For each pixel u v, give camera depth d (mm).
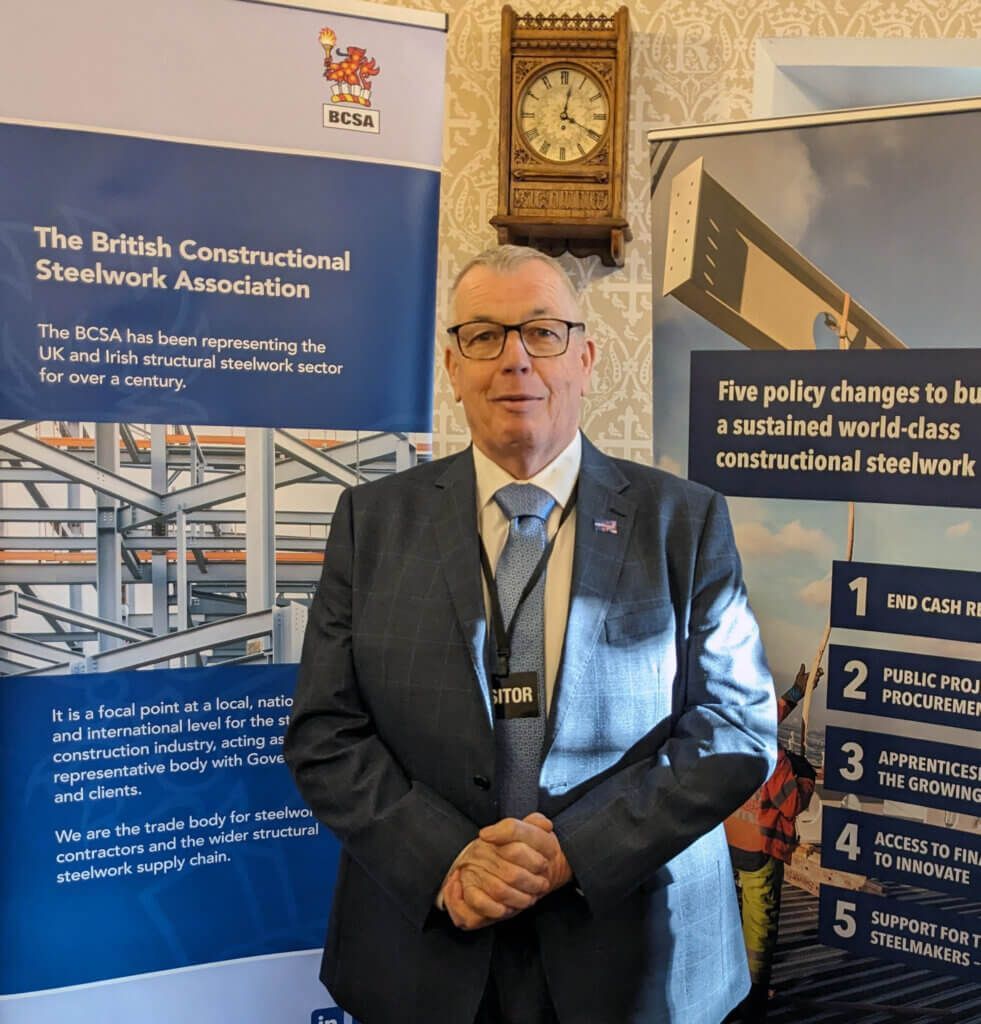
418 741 1312
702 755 1268
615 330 2469
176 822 1825
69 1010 1767
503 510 1388
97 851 1780
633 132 2408
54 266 1693
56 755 1761
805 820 1922
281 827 1883
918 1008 1848
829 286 1853
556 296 1347
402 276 1852
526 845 1191
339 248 1815
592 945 1265
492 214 2455
